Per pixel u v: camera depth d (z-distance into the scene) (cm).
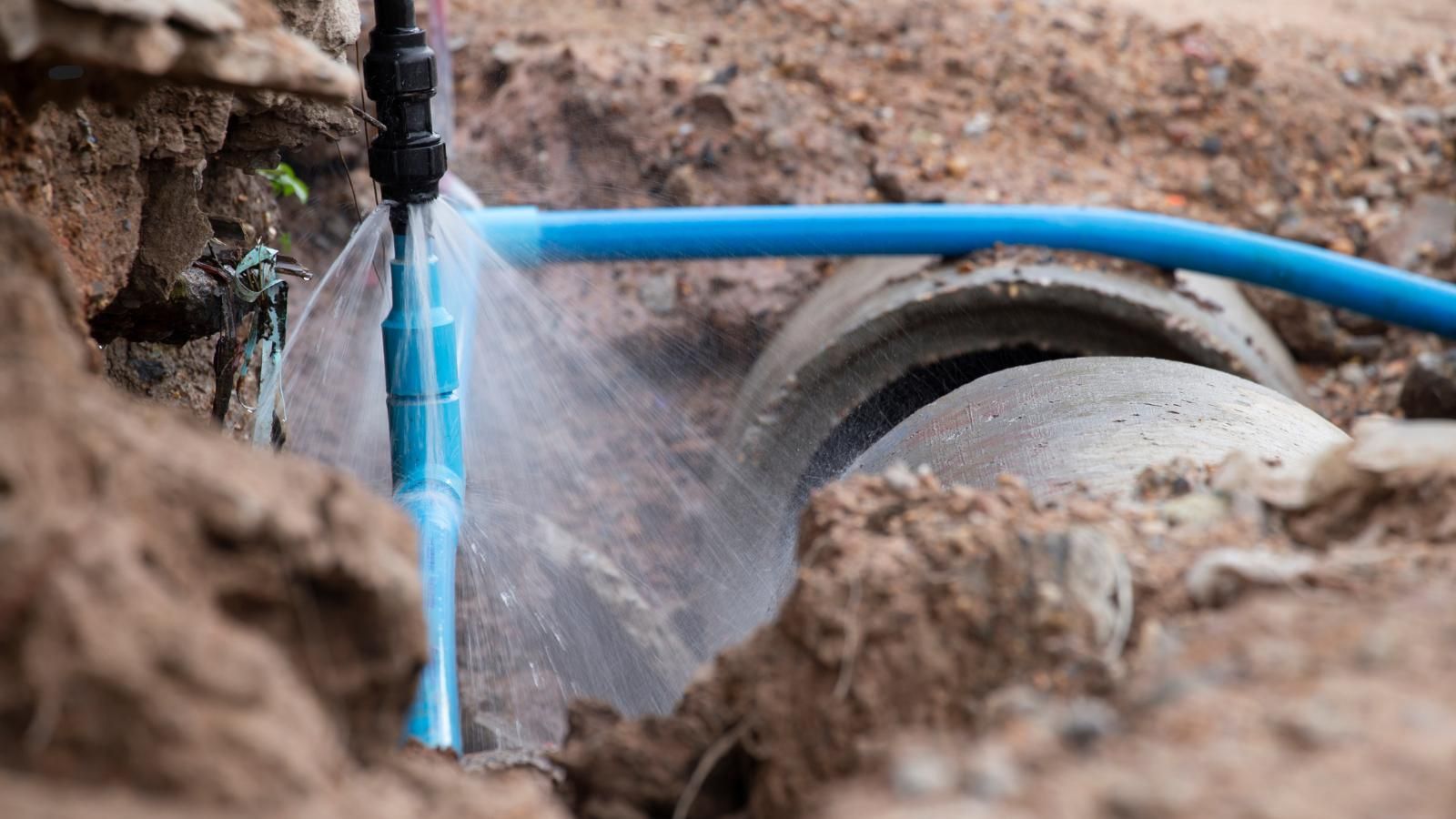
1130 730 278
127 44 308
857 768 316
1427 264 1198
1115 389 649
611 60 1269
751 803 352
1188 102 1274
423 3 1402
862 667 338
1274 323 1167
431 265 649
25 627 230
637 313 1191
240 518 271
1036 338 998
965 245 984
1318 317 1157
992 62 1288
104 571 239
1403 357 1149
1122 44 1322
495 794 305
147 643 235
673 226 945
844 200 1193
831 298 1087
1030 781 261
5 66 337
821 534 395
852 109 1248
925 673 332
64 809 217
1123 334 993
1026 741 279
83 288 487
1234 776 244
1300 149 1270
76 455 261
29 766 225
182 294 588
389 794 281
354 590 286
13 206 441
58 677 227
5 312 290
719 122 1220
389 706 299
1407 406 1086
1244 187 1242
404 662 295
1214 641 311
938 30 1310
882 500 400
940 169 1202
